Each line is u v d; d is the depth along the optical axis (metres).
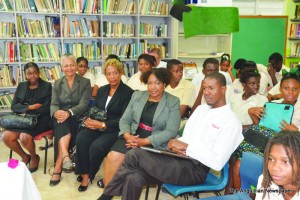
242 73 2.98
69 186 3.11
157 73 2.61
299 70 3.42
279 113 2.39
